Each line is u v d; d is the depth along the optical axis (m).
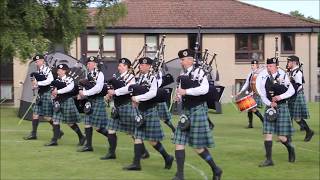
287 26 42.00
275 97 12.39
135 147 12.03
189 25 40.91
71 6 26.62
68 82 15.39
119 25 39.94
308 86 42.75
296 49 42.53
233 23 41.69
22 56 24.55
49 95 16.95
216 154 14.44
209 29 41.09
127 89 12.50
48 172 11.95
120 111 12.87
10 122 23.06
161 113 16.38
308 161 13.41
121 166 12.63
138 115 11.79
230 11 43.22
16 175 11.62
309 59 42.72
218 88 11.06
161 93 11.63
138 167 12.13
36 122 17.17
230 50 41.78
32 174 11.73
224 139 17.45
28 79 24.78
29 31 25.84
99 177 11.42
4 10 24.22
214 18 42.12
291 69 16.72
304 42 42.59
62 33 27.88
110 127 13.36
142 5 43.00
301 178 11.39
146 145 15.77
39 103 17.08
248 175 11.67
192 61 10.49
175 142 10.58
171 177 11.44
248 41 42.06
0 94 36.84
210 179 11.29
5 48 24.47
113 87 12.67
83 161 13.28
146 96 11.45
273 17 42.78
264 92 12.54
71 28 27.52
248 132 19.53
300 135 18.50
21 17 25.62
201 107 10.43
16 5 25.52
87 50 39.66
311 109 31.11
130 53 40.59
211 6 43.78
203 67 10.99
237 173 11.87
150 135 11.85
